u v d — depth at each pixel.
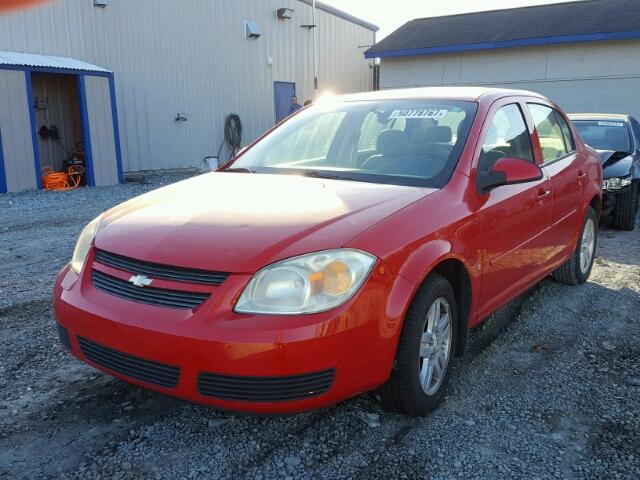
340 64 23.55
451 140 3.51
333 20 22.70
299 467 2.60
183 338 2.39
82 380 3.38
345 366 2.47
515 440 2.83
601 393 3.31
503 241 3.52
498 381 3.45
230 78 18.14
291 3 20.27
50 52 13.17
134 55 15.07
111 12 14.38
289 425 2.93
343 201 2.96
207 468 2.59
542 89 17.62
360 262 2.52
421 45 19.23
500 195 3.50
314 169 3.67
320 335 2.38
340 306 2.44
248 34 18.55
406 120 3.80
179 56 16.33
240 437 2.83
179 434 2.85
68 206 9.98
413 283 2.68
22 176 11.63
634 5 17.75
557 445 2.79
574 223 4.85
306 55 21.42
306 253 2.48
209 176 3.79
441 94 4.02
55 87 13.73
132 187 12.82
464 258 3.08
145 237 2.75
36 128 12.95
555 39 16.75
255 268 2.44
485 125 3.64
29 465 2.58
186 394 2.46
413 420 2.99
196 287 2.48
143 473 2.55
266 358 2.34
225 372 2.36
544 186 4.10
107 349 2.66
